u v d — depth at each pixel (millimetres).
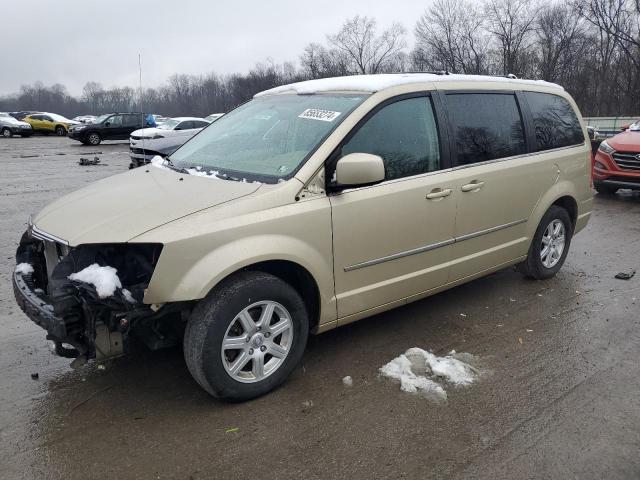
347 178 3268
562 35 47250
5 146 26797
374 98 3725
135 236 2887
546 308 4773
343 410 3242
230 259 3010
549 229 5250
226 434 3021
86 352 3053
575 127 5480
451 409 3254
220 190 3285
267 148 3736
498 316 4602
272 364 3373
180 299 2898
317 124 3664
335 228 3447
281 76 59344
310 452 2879
